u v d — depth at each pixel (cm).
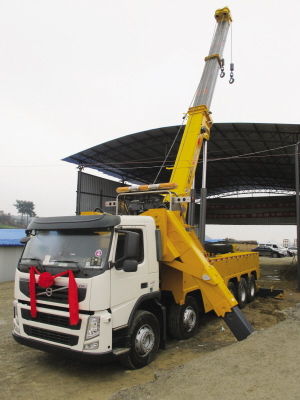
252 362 389
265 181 3067
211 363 396
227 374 360
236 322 528
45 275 430
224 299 536
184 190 785
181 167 814
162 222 561
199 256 549
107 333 406
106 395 398
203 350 563
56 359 520
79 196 2083
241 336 523
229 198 3422
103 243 439
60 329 423
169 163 2300
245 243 4256
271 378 341
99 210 660
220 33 1011
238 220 3372
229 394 313
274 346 439
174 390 330
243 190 3584
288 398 297
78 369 479
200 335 660
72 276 411
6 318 786
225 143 1919
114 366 486
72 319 402
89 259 434
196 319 662
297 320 574
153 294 511
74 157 2045
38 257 475
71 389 416
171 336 635
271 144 1894
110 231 445
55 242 475
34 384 432
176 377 363
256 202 3309
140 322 475
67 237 469
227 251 945
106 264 420
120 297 438
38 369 481
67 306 418
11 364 502
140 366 476
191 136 841
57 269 440
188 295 653
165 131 1770
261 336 488
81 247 450
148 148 2012
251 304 997
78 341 405
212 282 534
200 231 841
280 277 1695
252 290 1054
